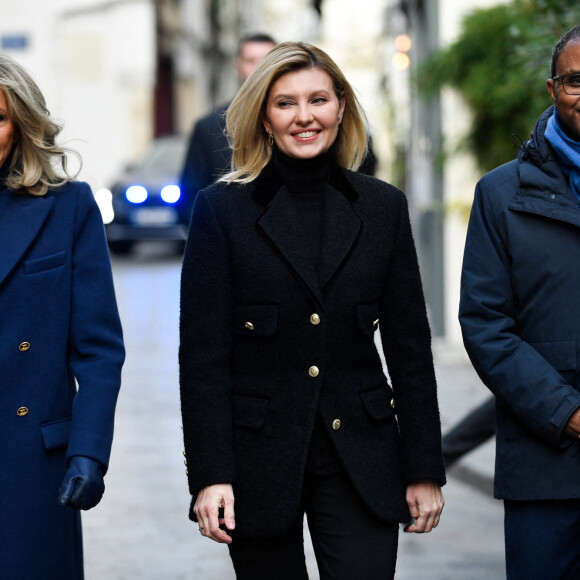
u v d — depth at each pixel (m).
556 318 5.61
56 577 5.27
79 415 5.23
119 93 42.44
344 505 5.42
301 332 5.39
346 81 5.56
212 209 5.50
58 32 41.12
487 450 11.44
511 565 5.72
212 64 64.19
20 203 5.41
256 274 5.40
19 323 5.28
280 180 5.56
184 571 8.41
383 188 5.64
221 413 5.36
